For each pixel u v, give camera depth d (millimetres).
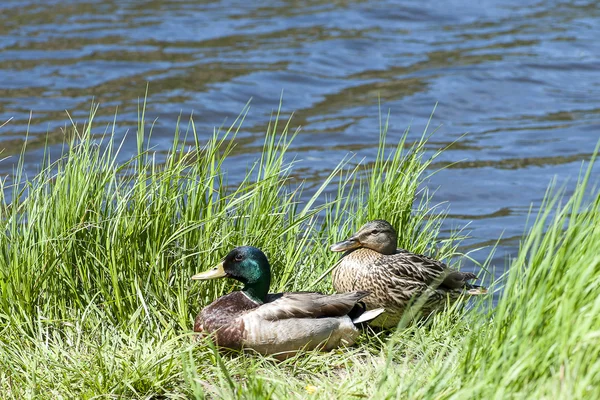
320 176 19953
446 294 10922
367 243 10984
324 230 12414
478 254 16328
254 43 29875
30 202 10516
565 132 23781
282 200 13078
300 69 27625
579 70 28797
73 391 8758
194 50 28781
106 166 10922
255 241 10773
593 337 6988
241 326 9617
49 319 9750
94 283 10469
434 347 9125
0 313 9922
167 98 24609
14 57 27062
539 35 32312
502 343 7477
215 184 18781
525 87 27172
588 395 6715
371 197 11797
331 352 9531
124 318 10133
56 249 10219
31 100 23906
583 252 7574
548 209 7766
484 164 21438
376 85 26781
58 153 20594
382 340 10273
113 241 10141
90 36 29484
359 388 8242
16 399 8625
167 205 10523
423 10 34875
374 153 21766
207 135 22531
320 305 9844
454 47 30641
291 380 8750
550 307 7320
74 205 10367
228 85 25844
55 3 33125
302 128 23359
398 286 10672
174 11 33094
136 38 29625
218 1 34750
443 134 23453
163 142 21812
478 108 25438
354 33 31594
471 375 7512
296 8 34375
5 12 31625
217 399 8305
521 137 23359
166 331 9602
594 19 34531
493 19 34281
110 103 23969
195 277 9984
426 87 26703
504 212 18641
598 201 7891
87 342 9430
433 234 13398
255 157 21094
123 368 8938
